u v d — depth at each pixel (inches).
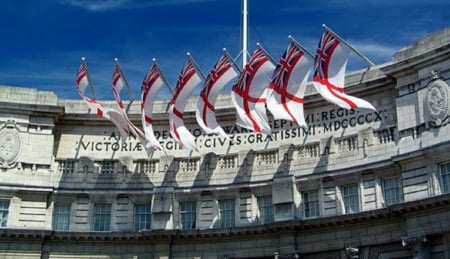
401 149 1972.2
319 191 2106.3
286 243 2063.2
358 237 1982.0
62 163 2306.8
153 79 2178.9
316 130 2194.9
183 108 2143.2
